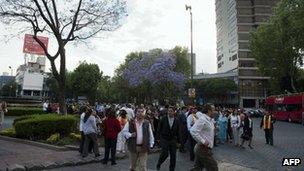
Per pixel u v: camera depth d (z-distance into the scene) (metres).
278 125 40.53
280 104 50.12
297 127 37.03
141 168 9.79
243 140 18.98
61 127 18.16
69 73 81.75
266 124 20.39
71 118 18.73
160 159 10.73
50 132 17.91
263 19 100.44
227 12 113.12
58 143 16.36
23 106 47.62
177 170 11.66
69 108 32.41
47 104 36.81
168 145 10.58
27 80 97.94
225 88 91.44
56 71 22.84
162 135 10.66
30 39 48.81
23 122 17.95
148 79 55.75
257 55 61.31
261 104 98.06
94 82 80.50
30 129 17.64
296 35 52.69
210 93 92.38
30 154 13.82
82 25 23.45
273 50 58.34
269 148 18.56
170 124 10.63
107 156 12.83
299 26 47.91
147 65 60.31
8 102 53.53
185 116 15.20
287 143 21.19
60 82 22.88
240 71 99.94
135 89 69.06
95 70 80.62
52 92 80.81
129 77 61.66
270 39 58.44
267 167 12.54
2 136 19.31
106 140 12.81
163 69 54.16
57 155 13.84
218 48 127.44
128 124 9.95
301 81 62.62
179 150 16.25
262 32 60.28
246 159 14.47
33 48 49.16
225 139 21.20
